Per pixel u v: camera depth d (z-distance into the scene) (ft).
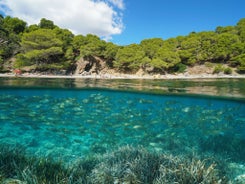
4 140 23.70
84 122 32.76
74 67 140.97
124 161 13.64
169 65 139.33
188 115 40.09
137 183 10.50
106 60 159.33
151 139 25.09
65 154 19.34
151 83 82.28
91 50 143.84
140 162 12.64
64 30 169.68
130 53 145.18
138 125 31.73
